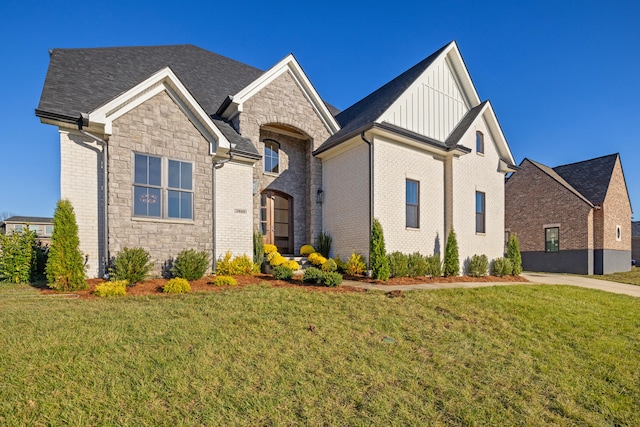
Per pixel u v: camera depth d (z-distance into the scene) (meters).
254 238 11.76
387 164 12.00
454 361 4.72
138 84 8.84
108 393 3.25
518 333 6.15
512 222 26.45
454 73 14.98
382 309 6.71
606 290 12.34
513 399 3.85
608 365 5.02
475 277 13.31
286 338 4.91
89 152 8.66
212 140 10.23
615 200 24.42
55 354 3.89
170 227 9.37
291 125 13.30
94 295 6.91
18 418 2.81
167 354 4.11
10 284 8.24
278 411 3.20
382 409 3.38
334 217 13.27
